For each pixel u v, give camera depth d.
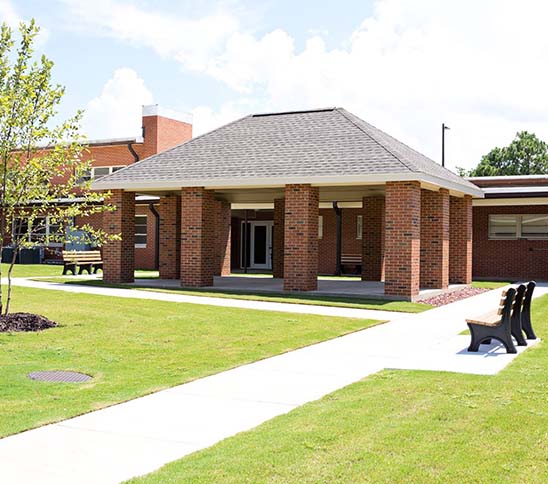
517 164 80.50
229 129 24.08
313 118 23.16
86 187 13.45
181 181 21.20
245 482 5.07
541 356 10.72
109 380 8.73
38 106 12.48
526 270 29.16
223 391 8.24
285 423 6.67
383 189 23.27
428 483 5.06
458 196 24.52
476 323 11.11
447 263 22.14
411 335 12.83
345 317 15.10
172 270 25.20
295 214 19.92
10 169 12.58
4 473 5.36
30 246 13.28
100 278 24.72
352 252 32.75
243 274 31.20
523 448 5.88
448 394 7.90
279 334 12.53
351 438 6.13
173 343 11.45
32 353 10.33
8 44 12.32
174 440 6.26
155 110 37.53
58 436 6.36
